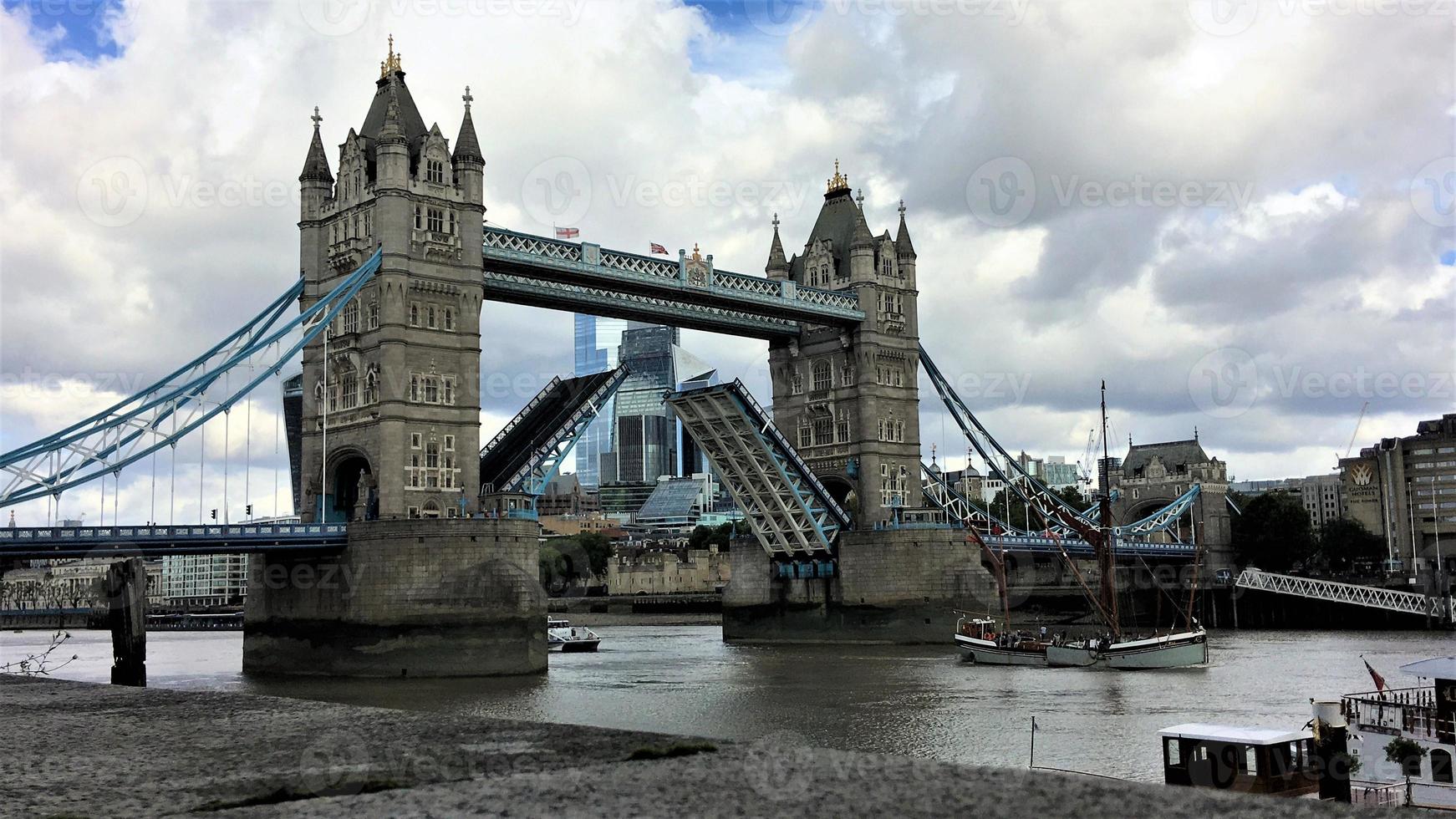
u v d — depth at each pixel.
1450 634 146.25
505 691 85.31
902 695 81.19
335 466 106.06
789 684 89.06
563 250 113.44
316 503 107.44
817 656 118.12
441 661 95.94
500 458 112.19
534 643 99.75
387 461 99.81
